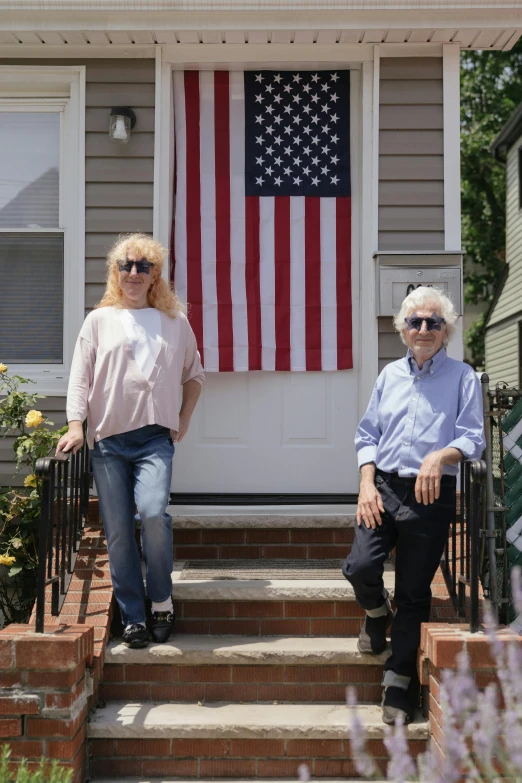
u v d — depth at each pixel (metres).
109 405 3.67
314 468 4.92
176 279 4.94
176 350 3.79
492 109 18.17
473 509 3.31
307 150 4.98
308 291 4.96
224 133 4.97
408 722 3.36
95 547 4.17
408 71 4.81
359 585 3.41
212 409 4.93
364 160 4.84
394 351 4.77
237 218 4.96
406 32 4.61
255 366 4.91
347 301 4.95
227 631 3.94
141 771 3.40
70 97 4.85
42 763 2.79
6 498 4.54
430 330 3.38
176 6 4.47
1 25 4.54
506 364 15.15
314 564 4.40
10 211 4.89
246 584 3.96
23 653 3.14
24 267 4.87
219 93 4.96
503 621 3.69
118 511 3.65
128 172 4.78
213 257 4.95
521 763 2.42
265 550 4.52
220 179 4.97
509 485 3.86
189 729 3.36
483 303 20.25
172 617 3.77
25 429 4.73
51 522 3.45
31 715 3.15
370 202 4.82
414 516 3.34
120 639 3.82
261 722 3.38
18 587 4.59
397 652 3.43
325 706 3.61
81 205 4.77
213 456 4.92
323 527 4.50
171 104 4.95
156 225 4.75
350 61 4.89
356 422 4.93
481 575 3.76
